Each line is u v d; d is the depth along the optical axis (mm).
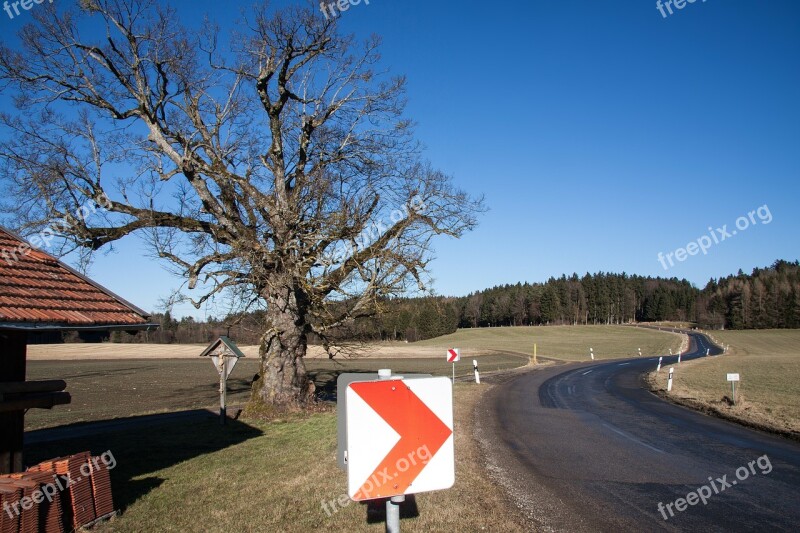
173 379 37750
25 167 14875
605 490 8258
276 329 16578
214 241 16531
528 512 7094
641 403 20047
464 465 9578
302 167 17516
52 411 21781
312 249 16234
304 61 16906
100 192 15648
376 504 7203
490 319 141500
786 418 15008
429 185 16828
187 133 16844
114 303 8594
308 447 11406
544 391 24406
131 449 12102
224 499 7754
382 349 71500
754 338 89250
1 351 7094
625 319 130875
